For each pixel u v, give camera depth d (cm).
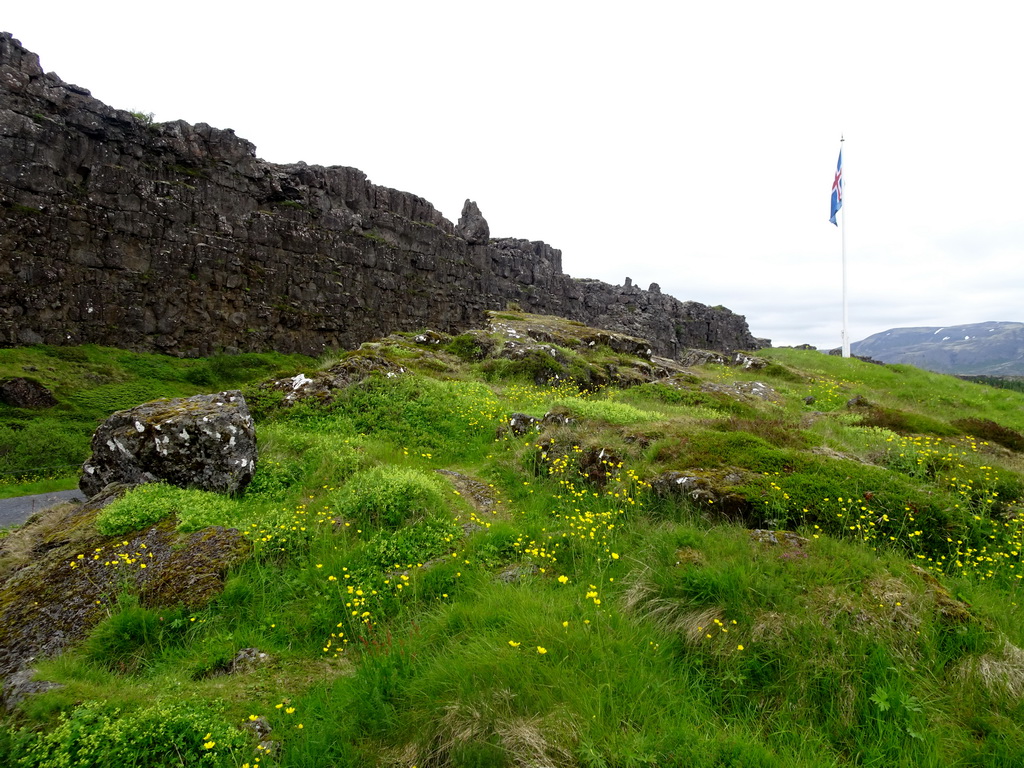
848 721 383
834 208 3312
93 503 781
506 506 856
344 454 977
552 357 2181
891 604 454
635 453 867
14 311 2544
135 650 532
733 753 350
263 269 3588
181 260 3158
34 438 1905
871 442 1052
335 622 554
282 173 3838
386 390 1371
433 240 5097
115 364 2745
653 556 566
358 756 381
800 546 553
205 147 3372
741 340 9956
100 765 377
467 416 1323
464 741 366
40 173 2639
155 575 613
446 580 595
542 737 357
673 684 415
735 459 778
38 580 613
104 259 2855
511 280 6525
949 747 360
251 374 3180
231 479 838
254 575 624
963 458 908
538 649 414
